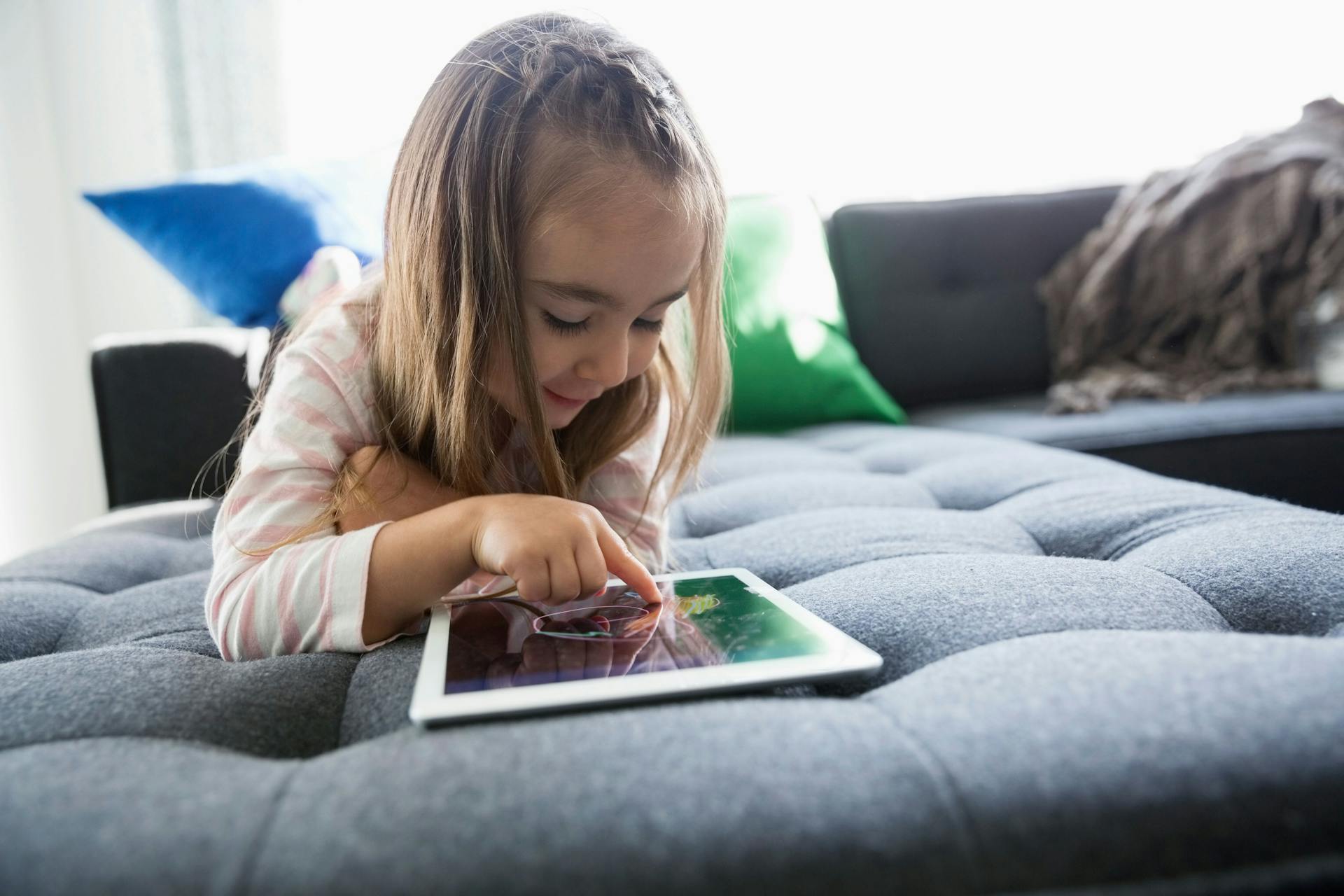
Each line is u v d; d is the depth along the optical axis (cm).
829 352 177
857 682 52
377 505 70
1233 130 250
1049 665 43
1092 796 33
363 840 33
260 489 70
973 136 254
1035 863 32
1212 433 138
